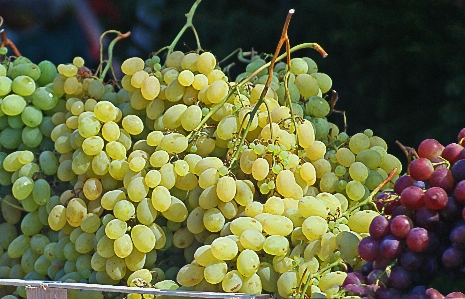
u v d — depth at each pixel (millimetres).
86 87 1369
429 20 2166
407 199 1169
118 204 1251
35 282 1243
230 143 1271
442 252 1164
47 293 1239
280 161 1252
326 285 1182
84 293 1266
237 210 1252
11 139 1372
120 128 1333
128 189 1256
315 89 1345
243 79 1335
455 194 1161
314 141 1294
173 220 1267
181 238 1271
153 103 1326
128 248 1245
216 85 1294
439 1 2100
